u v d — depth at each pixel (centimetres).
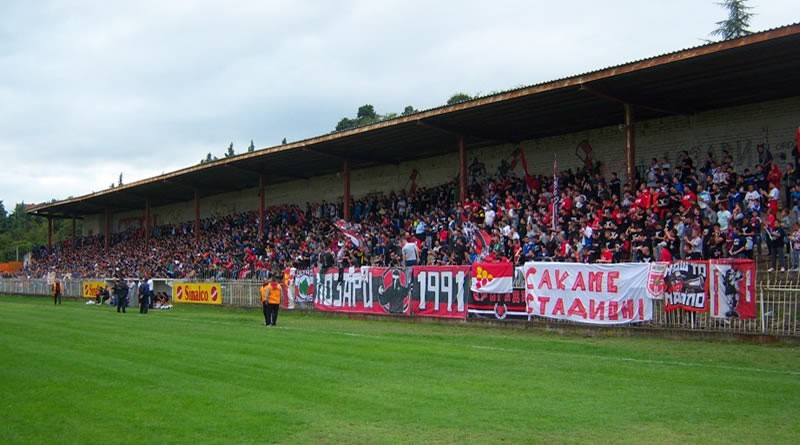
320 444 747
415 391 1033
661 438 759
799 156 2166
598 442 746
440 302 2225
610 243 2041
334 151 3556
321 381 1124
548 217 2483
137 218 6531
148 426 839
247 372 1223
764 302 1530
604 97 2358
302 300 2827
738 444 733
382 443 748
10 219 13588
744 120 2564
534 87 2369
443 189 3450
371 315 2467
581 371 1205
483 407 919
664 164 2592
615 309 1769
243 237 4384
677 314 1664
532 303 1959
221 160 4062
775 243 1894
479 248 2433
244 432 802
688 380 1105
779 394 990
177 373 1220
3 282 5731
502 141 3284
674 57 1995
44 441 782
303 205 4603
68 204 6228
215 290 3378
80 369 1277
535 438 763
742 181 2220
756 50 1925
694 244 1928
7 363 1359
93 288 4416
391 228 3300
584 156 3058
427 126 2875
